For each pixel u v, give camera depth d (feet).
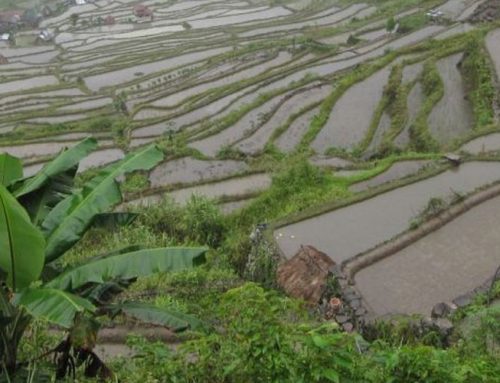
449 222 45.60
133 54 155.84
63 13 215.31
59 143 91.56
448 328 32.09
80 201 22.49
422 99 83.56
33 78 146.82
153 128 90.68
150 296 39.75
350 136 75.82
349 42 126.41
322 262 41.34
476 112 75.46
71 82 138.62
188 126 88.99
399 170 60.80
